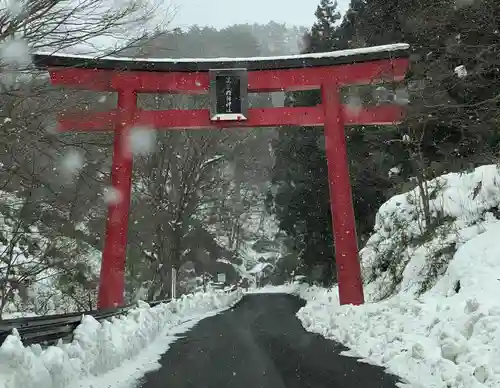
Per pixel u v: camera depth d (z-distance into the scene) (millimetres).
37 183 8133
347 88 21688
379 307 12438
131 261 27984
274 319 17578
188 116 16500
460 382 6035
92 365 7047
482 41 13422
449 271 11438
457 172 17453
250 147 35844
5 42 5480
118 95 16359
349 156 26203
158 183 26547
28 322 6543
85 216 18609
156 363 8758
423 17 14586
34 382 5250
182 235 27516
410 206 18422
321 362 8461
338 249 16016
